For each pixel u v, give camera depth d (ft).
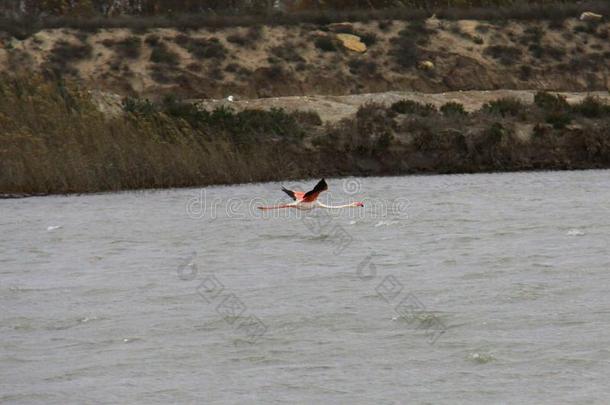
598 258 141.90
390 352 104.58
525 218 180.45
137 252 160.86
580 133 289.94
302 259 150.82
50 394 95.66
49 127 241.55
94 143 240.73
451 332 110.22
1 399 94.73
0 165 235.81
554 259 142.41
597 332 107.76
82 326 117.19
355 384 96.07
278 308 121.70
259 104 318.04
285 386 96.07
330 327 113.70
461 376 97.09
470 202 207.10
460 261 143.74
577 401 90.12
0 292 134.10
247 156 256.73
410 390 94.17
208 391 95.40
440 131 285.23
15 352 108.27
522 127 293.02
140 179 239.30
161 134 250.78
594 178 254.47
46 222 193.06
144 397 94.32
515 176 265.75
